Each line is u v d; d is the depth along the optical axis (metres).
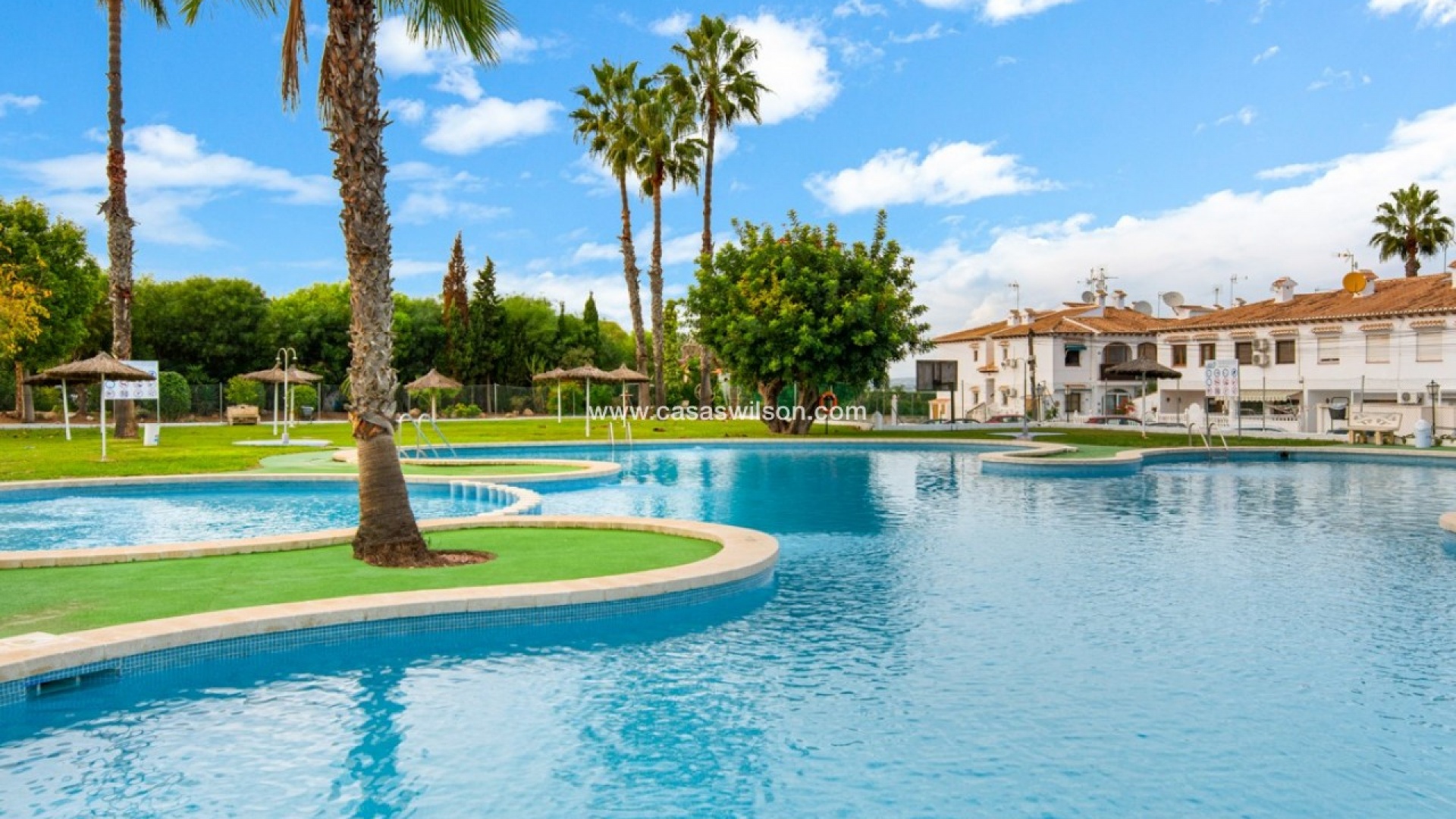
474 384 69.38
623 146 46.19
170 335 60.53
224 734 5.88
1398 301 42.31
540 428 42.75
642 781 5.17
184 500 17.88
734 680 6.88
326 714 6.22
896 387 54.91
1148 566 11.18
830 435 37.97
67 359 47.38
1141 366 41.31
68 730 5.95
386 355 10.29
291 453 27.05
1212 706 6.30
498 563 9.98
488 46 11.34
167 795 5.01
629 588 8.59
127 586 8.76
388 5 11.31
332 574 9.39
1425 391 40.19
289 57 10.55
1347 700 6.43
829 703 6.39
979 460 24.88
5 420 46.50
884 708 6.27
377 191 10.18
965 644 7.81
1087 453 27.36
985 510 16.38
